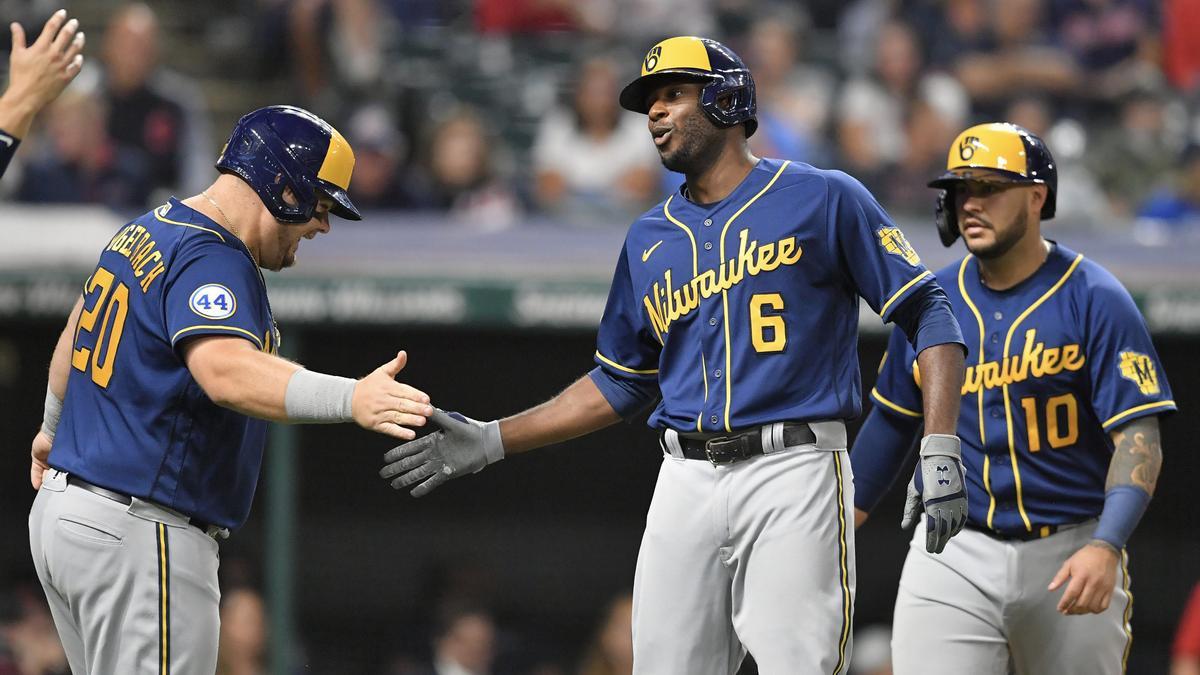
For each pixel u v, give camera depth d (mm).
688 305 16188
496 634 35562
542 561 36094
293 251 16734
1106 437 18609
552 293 29828
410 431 14344
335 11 44969
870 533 36188
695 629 16219
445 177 39844
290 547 31016
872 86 44719
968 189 18531
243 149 16219
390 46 47344
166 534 15828
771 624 15523
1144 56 48094
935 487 15125
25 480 33812
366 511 35656
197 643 16016
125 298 15930
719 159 16328
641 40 48125
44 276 29750
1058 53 47281
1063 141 43875
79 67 17812
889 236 15961
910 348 18938
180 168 39750
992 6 47125
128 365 15820
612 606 36125
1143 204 41500
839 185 15969
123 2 49219
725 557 16094
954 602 18781
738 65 16094
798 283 15836
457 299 29734
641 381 17547
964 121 45062
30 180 36156
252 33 48406
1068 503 18516
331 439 35500
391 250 30859
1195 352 33750
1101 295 18328
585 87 41406
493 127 45531
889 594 36156
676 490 16328
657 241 16578
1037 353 18469
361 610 35438
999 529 18594
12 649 31531
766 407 15742
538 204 40531
